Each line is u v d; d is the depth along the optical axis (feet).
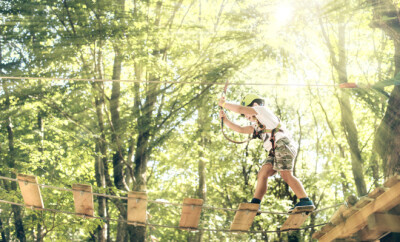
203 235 52.08
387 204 14.46
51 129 53.16
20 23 47.62
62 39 46.39
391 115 25.71
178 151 55.52
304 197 16.93
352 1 41.34
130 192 16.85
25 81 48.24
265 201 50.47
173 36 51.65
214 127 54.70
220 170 58.65
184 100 50.14
